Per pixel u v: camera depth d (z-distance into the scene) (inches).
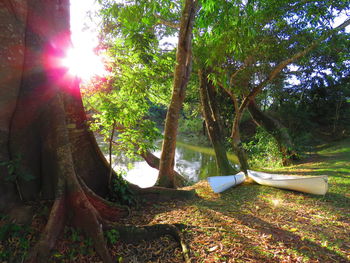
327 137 705.0
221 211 187.3
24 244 116.5
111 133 199.8
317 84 725.9
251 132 836.6
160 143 927.0
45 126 140.6
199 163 645.3
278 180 256.2
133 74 237.1
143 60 230.5
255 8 292.8
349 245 133.8
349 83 721.6
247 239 138.0
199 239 135.9
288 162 490.6
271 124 526.3
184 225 150.1
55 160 137.9
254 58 343.0
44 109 141.2
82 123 170.2
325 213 183.6
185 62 240.5
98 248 124.9
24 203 135.6
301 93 736.3
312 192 232.8
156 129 199.8
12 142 133.8
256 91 367.9
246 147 580.4
